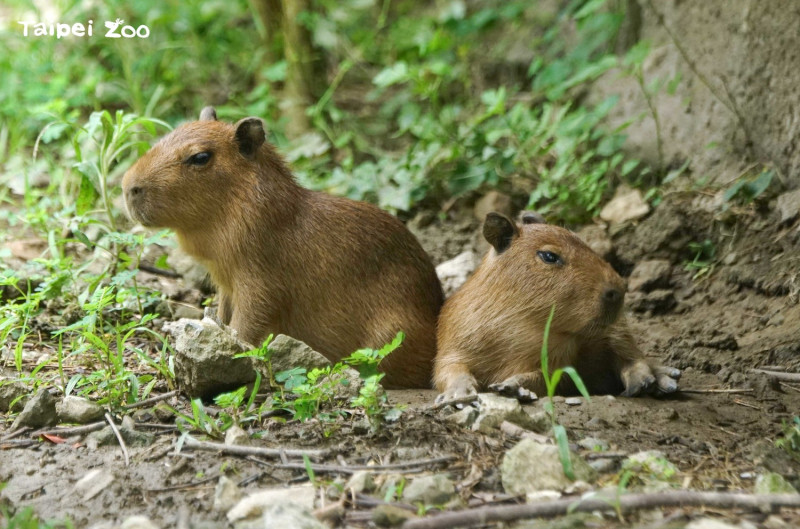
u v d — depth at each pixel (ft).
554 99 49.16
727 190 43.57
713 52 47.88
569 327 32.35
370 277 34.32
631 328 39.34
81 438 27.84
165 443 27.43
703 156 47.39
